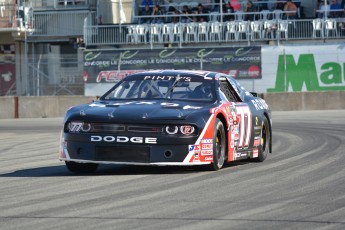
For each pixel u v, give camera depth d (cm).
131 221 1321
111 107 2086
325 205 1503
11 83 7125
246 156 2325
